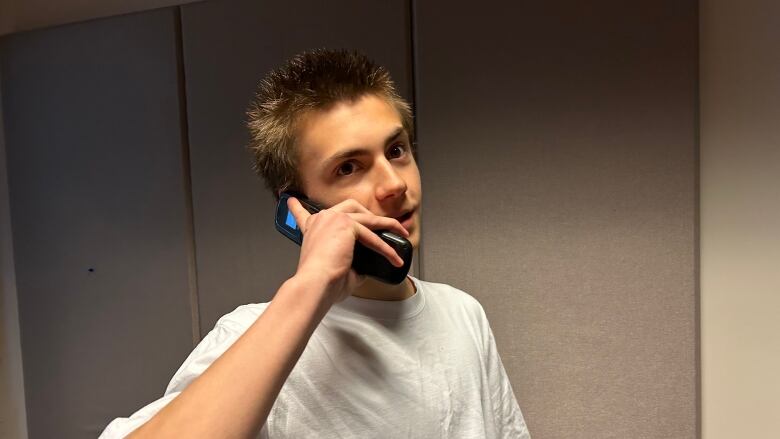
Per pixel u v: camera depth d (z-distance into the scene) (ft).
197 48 4.53
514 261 3.95
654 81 3.61
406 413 2.24
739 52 3.61
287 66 2.40
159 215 4.78
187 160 4.67
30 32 5.09
